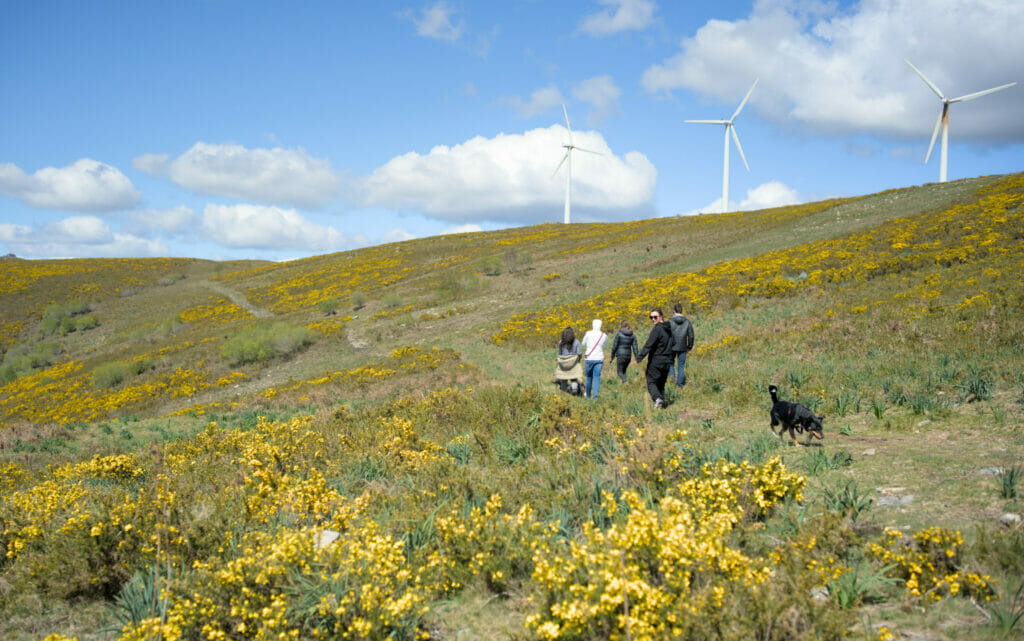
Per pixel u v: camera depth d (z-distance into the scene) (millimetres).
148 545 4344
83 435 15461
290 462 7102
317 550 3701
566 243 55656
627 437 6414
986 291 13164
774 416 6793
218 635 3033
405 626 3162
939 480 4836
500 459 6738
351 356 28469
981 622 2811
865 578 3195
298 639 3162
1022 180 29547
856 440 6504
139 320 53625
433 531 4301
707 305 20875
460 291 40812
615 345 11797
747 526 4016
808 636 2609
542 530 4039
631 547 3049
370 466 6602
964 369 8469
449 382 16703
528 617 2869
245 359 31062
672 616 2639
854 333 12195
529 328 24219
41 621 3891
